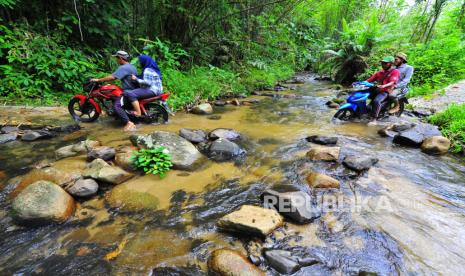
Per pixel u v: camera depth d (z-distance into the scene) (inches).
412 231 96.0
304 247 87.7
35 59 242.5
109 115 209.0
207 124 217.8
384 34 451.2
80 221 98.2
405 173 139.7
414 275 78.5
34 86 239.6
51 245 86.7
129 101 199.0
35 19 267.0
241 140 182.7
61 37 264.7
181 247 87.4
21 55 237.0
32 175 117.2
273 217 97.0
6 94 232.1
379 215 104.6
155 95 206.5
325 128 213.6
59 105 235.3
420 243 90.5
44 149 155.9
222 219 95.0
